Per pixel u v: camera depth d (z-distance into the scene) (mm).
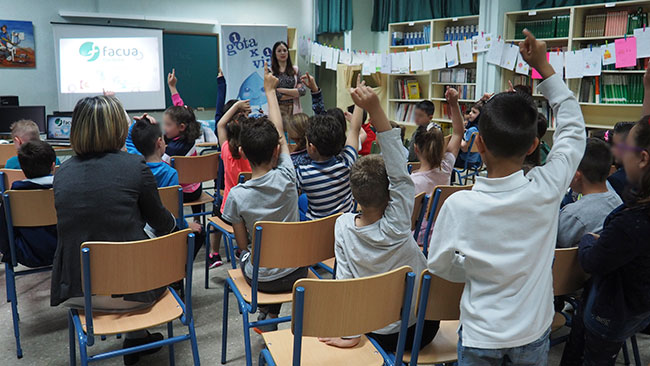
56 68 6625
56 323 2547
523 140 1151
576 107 1315
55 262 1723
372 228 1516
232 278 2086
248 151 2000
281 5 8109
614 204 1812
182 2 7355
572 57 5480
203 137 5863
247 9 7863
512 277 1158
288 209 2055
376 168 1484
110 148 1755
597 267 1406
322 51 7852
